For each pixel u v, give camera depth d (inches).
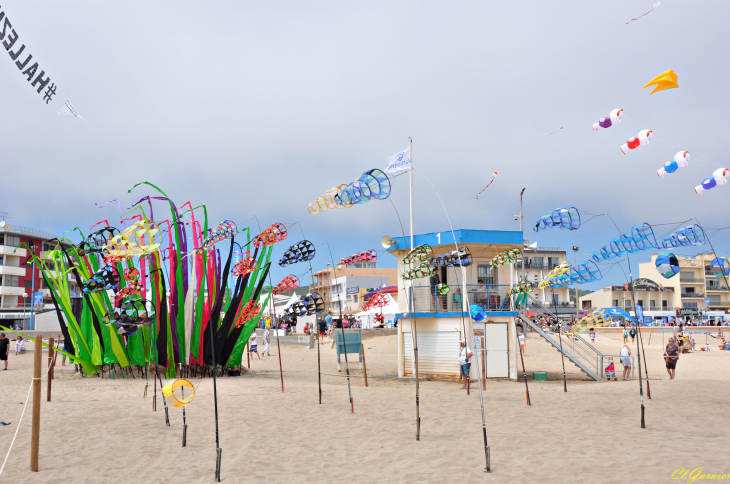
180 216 765.3
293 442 404.8
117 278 605.6
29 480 312.3
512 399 601.0
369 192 415.8
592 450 361.1
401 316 947.3
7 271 2844.5
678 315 3462.1
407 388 754.2
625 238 471.5
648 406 531.5
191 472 331.3
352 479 316.5
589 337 2011.6
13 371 920.3
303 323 2201.0
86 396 607.2
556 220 488.4
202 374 847.1
